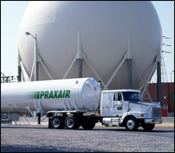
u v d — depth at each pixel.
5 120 29.88
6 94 29.00
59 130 22.91
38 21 38.72
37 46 38.38
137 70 38.72
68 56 36.75
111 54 36.53
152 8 40.75
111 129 25.61
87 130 23.50
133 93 24.41
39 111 27.83
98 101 26.53
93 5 36.59
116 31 36.38
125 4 37.34
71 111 25.66
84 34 36.12
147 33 38.38
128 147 13.19
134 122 23.39
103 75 37.34
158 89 41.75
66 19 36.81
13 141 14.61
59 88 26.52
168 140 16.03
